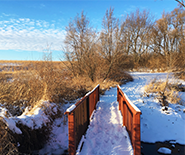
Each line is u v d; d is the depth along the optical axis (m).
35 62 7.86
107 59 15.84
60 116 5.57
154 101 7.52
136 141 2.96
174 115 5.90
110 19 17.00
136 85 14.09
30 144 3.58
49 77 7.03
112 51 15.66
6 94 5.41
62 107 6.52
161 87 9.34
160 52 28.23
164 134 4.68
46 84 6.37
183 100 8.11
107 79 15.55
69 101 7.58
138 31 33.41
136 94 9.81
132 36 33.59
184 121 5.51
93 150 3.65
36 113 4.26
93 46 14.13
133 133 3.26
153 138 4.49
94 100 7.17
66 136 4.45
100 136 4.43
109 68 15.26
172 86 10.30
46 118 4.35
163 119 5.63
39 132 3.85
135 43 33.88
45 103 5.16
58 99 6.49
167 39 27.12
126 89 11.97
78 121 3.72
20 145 3.37
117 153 3.44
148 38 30.78
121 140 4.04
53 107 5.46
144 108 6.68
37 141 3.72
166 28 27.08
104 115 6.41
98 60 14.96
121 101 6.33
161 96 7.97
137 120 2.96
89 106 5.46
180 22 25.53
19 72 7.86
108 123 5.46
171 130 4.89
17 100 5.54
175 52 16.31
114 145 3.85
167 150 3.77
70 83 9.65
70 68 14.83
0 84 5.85
